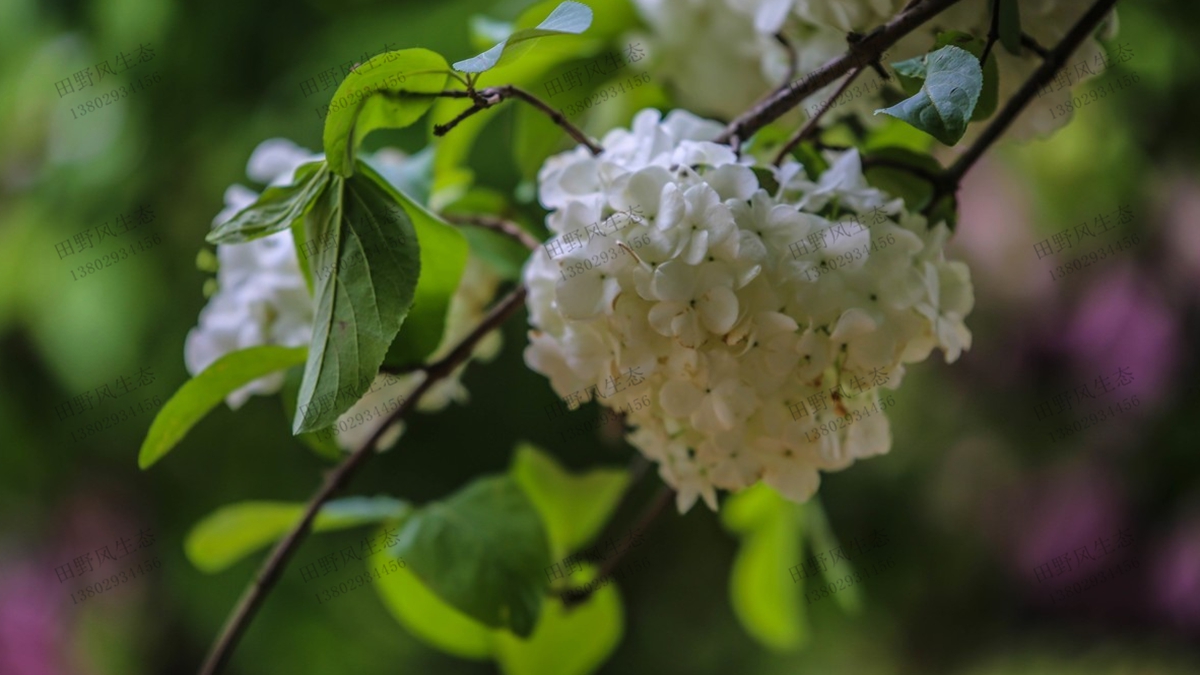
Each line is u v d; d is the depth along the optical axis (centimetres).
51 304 168
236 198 100
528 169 105
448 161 102
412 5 155
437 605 107
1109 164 148
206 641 188
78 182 169
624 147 90
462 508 99
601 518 108
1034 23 93
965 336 91
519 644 108
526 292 95
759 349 88
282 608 183
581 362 90
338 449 100
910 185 93
